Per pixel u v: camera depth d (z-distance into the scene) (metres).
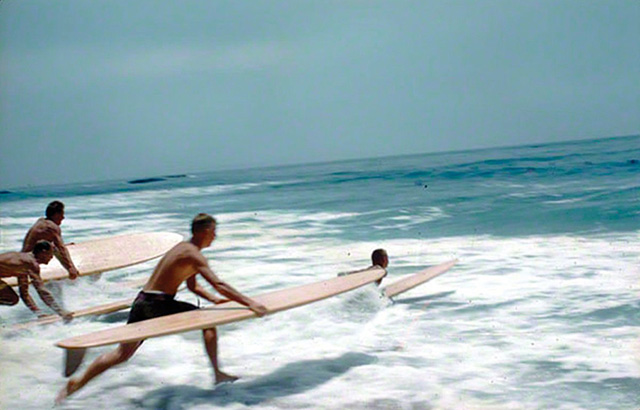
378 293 7.29
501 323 6.28
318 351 5.63
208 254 11.37
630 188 18.72
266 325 6.50
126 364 5.39
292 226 15.19
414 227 13.95
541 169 31.03
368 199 21.53
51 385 4.94
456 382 4.75
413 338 5.93
